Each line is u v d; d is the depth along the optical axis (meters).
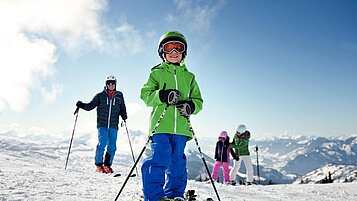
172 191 3.82
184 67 4.16
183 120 3.85
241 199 5.71
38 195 4.43
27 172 7.21
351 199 7.61
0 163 9.18
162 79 3.97
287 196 7.39
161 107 3.84
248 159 11.73
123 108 10.43
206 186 7.31
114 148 10.04
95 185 5.98
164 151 3.71
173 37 4.05
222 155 11.70
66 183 5.95
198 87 4.21
